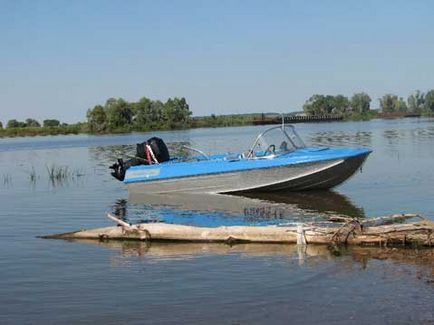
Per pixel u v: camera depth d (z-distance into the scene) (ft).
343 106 432.66
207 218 47.39
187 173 61.26
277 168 59.00
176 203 56.34
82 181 82.38
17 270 31.42
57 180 84.99
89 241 38.11
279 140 61.31
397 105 492.54
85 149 183.93
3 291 27.66
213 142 176.96
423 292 25.00
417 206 48.60
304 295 25.55
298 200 55.93
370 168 80.64
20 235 41.75
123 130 391.04
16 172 103.30
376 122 378.12
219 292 26.48
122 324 22.99
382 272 28.32
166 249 35.14
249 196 59.72
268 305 24.49
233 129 352.08
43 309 24.95
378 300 24.30
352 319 22.38
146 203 57.16
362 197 55.57
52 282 28.99
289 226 36.32
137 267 31.30
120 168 65.57
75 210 54.29
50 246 37.06
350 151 58.85
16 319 23.81
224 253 33.53
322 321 22.34
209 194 61.41
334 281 27.32
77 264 32.35
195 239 36.47
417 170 76.07
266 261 31.40
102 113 392.47
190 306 24.76
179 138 221.25
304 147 62.64
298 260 31.32
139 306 24.98
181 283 28.12
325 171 58.54
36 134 422.00
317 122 401.08
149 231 37.24
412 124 297.94
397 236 33.17
